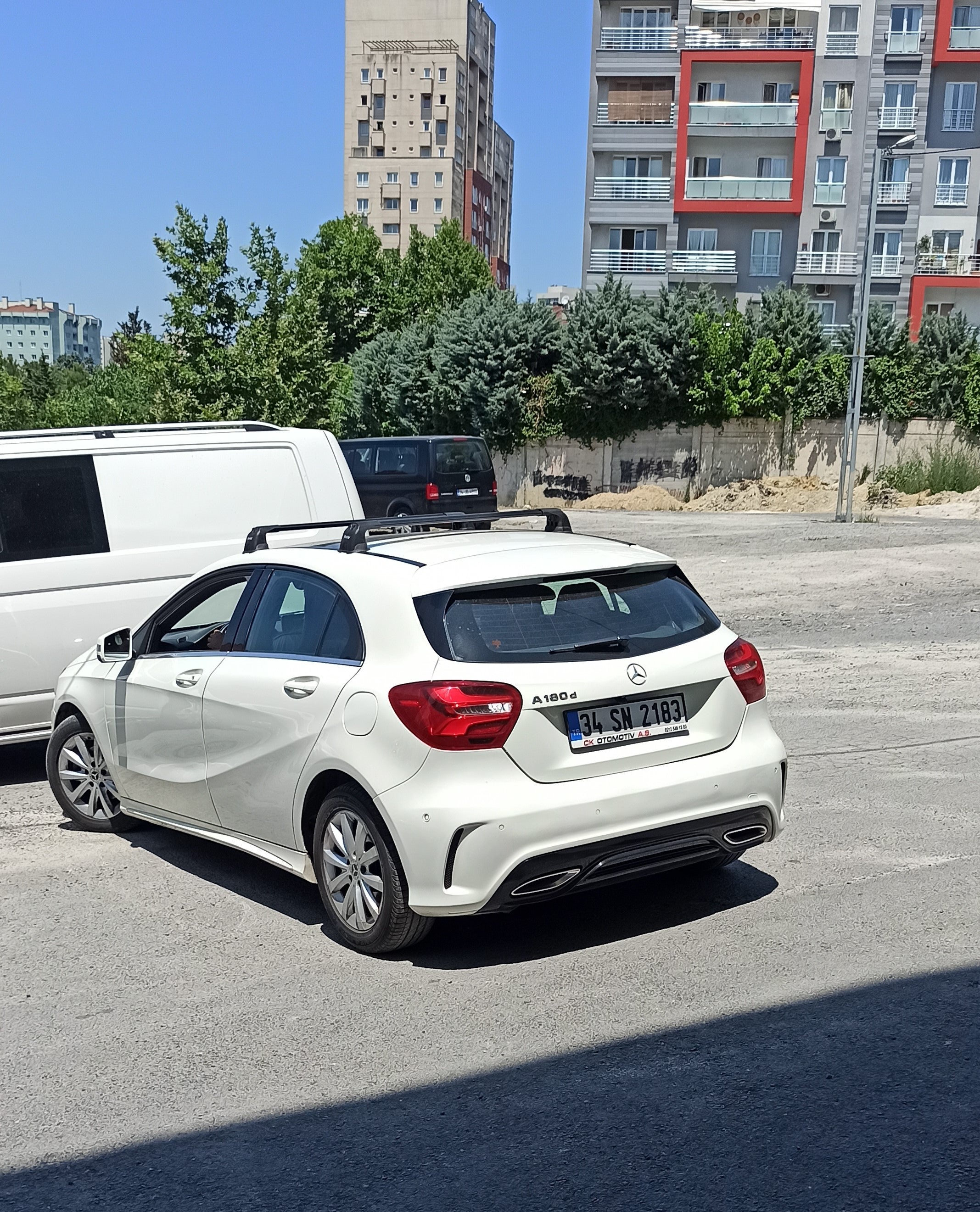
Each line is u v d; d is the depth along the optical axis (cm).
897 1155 296
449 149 12562
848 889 497
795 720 838
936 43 5275
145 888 536
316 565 491
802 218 5438
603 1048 362
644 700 440
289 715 466
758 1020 376
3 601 727
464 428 4306
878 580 1514
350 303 6062
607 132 5497
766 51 5300
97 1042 380
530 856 408
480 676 415
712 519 2833
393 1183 293
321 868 463
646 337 4003
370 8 12588
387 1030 381
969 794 640
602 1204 279
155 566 772
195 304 2366
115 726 586
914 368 4066
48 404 5622
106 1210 286
